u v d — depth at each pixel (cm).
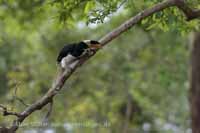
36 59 2422
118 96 2428
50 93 853
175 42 2325
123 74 2433
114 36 911
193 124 1889
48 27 2342
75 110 2209
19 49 2620
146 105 2456
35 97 2170
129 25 906
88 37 2364
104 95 2362
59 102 2214
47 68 2319
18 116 825
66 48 958
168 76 2362
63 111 2206
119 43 2433
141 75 2434
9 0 1758
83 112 2219
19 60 2586
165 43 2331
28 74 2300
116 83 2438
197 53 1906
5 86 2530
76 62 919
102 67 2431
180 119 2667
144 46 2409
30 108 837
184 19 1009
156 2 1020
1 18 1995
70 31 2348
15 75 2183
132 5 1032
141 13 905
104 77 2428
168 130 2664
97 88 2414
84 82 2375
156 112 2522
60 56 973
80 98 2350
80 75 2352
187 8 902
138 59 2459
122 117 2497
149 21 1017
